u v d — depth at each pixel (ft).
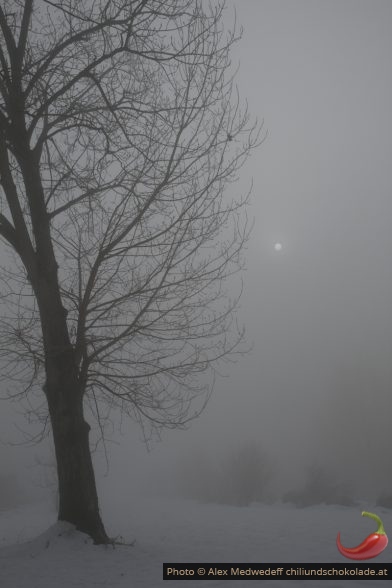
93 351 32.68
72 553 25.62
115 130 29.60
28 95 29.48
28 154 30.09
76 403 29.53
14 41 30.37
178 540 38.34
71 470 28.66
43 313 29.89
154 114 29.94
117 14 29.07
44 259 30.25
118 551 27.07
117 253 30.73
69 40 28.58
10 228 30.32
